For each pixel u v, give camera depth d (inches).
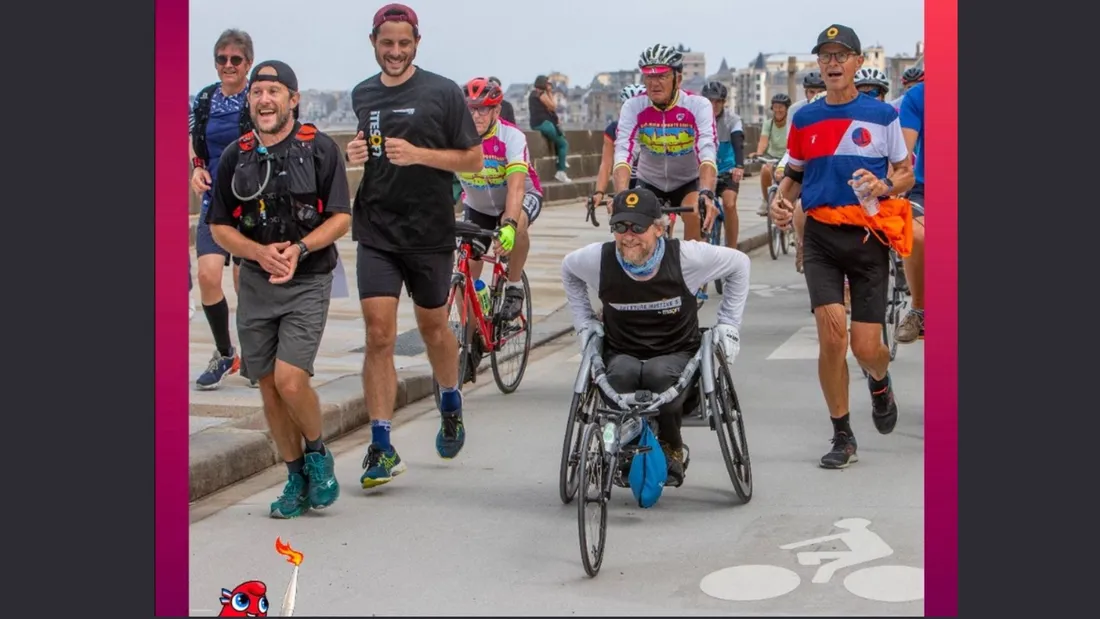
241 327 259.8
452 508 269.0
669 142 394.9
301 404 256.7
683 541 245.9
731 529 251.9
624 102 402.6
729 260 258.2
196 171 336.2
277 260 251.3
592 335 263.0
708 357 256.1
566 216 843.4
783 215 289.9
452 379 301.6
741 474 268.4
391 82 280.1
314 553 243.4
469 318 346.6
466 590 224.1
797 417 334.0
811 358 402.9
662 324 258.7
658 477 255.1
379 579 229.9
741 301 264.4
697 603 216.1
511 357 370.9
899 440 311.3
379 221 280.2
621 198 251.3
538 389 376.2
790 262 635.5
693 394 267.1
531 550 243.4
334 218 257.1
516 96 1215.6
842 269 288.2
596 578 228.5
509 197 339.6
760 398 354.3
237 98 333.7
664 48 384.5
